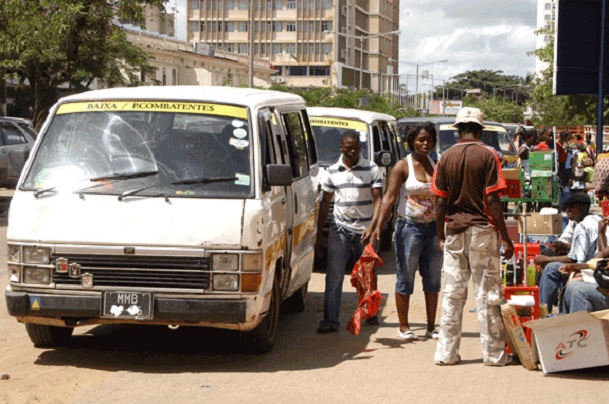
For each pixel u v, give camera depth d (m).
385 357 8.24
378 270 14.09
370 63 147.25
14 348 8.47
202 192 7.72
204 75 74.62
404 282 8.95
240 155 7.93
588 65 17.25
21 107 45.03
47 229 7.64
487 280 7.80
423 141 8.80
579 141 25.75
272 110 8.93
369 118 14.76
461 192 7.76
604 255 8.09
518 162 20.69
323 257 14.58
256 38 130.62
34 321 7.80
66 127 8.21
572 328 7.50
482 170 7.69
